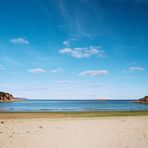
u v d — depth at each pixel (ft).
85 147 29.91
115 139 35.42
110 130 45.03
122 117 76.79
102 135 39.01
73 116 82.74
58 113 100.27
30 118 72.64
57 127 48.88
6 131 42.34
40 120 64.59
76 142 32.94
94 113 101.86
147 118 73.15
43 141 33.30
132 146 30.68
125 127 49.83
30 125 51.98
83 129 46.11
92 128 47.67
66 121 61.62
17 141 32.94
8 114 91.25
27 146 29.86
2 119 68.23
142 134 40.40
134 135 39.24
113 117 76.74
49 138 35.70
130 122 60.03
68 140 34.30
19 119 68.18
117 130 45.14
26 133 40.27
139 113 103.65
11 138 35.19
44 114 92.79
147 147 30.22
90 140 34.45
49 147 29.55
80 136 37.86
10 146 29.71
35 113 99.04
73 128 47.44
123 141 33.91
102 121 61.93
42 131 42.83
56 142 32.76
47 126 50.44
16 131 42.52
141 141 34.01
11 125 51.67
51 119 68.33
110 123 57.06
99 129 46.29
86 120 64.69
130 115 90.12
